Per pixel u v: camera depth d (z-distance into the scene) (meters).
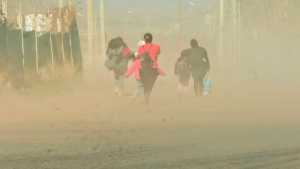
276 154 26.41
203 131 33.69
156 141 30.44
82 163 25.09
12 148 28.91
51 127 35.88
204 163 24.66
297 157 25.72
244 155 26.25
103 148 28.62
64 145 29.62
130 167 24.16
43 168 24.25
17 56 60.25
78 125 36.66
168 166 24.22
